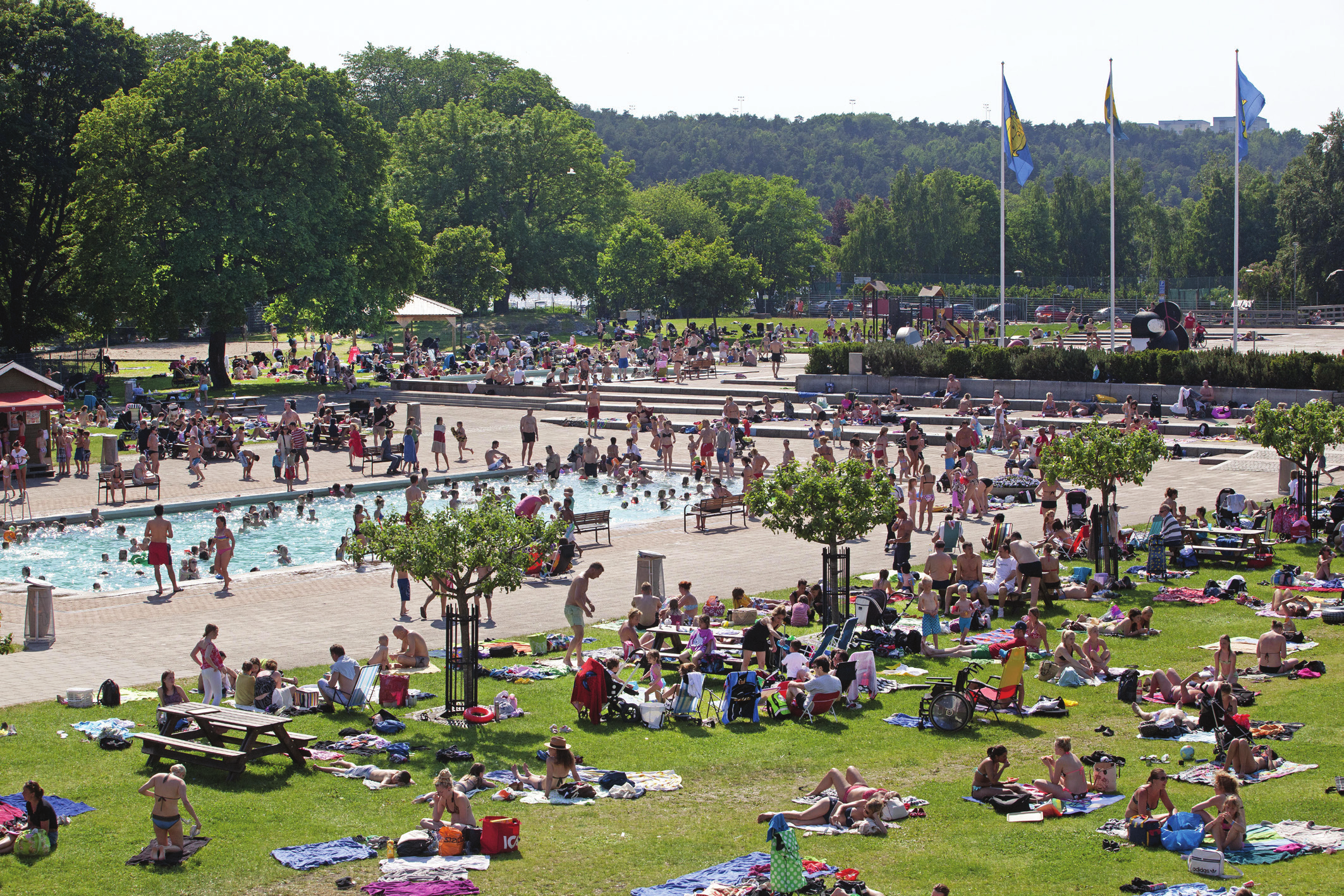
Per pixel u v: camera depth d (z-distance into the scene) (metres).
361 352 87.12
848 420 54.28
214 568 28.31
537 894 12.83
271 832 14.44
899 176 151.00
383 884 12.95
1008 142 59.25
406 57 132.25
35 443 44.62
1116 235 149.62
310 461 48.78
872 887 12.95
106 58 70.12
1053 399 54.75
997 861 13.65
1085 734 18.64
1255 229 141.00
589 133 124.31
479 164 113.31
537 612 26.02
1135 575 28.77
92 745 17.30
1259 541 29.61
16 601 26.58
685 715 19.30
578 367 67.00
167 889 12.88
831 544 24.22
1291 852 13.57
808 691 19.59
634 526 35.91
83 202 65.81
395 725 18.36
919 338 70.62
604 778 16.44
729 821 15.10
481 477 45.78
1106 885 12.88
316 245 67.50
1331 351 69.69
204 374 68.81
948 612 25.31
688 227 139.75
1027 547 26.23
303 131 66.75
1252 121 54.16
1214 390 51.47
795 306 125.06
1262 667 21.16
